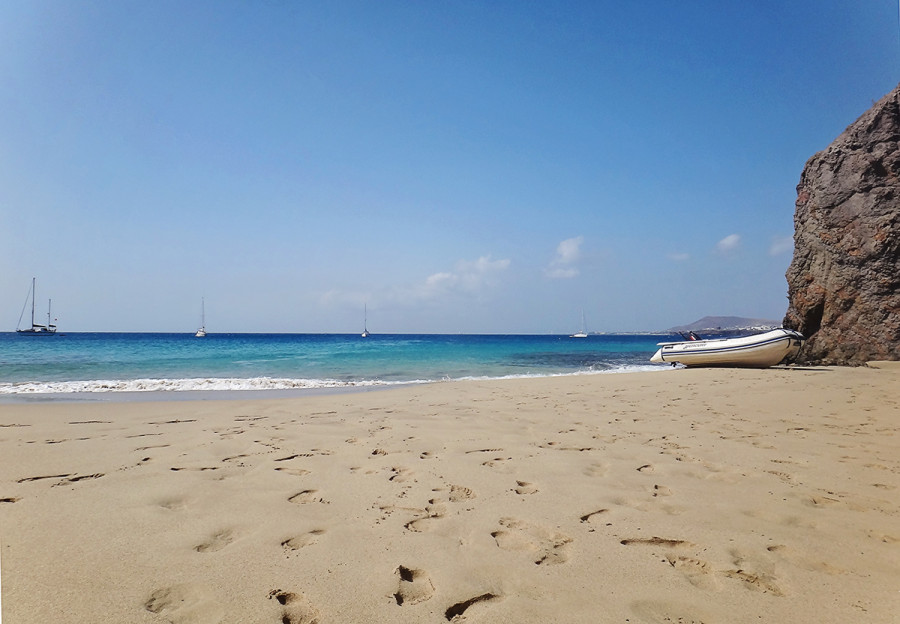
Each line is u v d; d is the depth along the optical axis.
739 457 4.50
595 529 2.86
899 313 14.48
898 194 14.70
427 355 29.14
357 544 2.61
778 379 11.58
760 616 1.99
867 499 3.39
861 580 2.30
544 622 1.93
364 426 5.98
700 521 2.99
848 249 15.49
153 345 42.50
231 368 18.78
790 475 3.95
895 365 13.95
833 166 16.03
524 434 5.49
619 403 8.02
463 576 2.29
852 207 15.47
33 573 2.24
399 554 2.51
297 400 8.92
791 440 5.21
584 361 25.19
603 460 4.38
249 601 2.04
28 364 19.56
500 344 61.19
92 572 2.26
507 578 2.28
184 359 23.42
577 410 7.28
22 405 8.33
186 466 4.14
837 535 2.80
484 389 10.48
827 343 15.85
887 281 14.72
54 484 3.62
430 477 3.85
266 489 3.53
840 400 8.21
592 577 2.30
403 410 7.38
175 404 8.32
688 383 11.12
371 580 2.23
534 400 8.48
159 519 2.93
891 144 14.94
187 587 2.14
